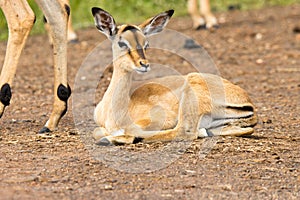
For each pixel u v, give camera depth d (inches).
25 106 563.8
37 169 376.8
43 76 719.1
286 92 627.8
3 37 995.3
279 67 756.6
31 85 668.1
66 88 461.7
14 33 450.3
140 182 361.4
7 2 449.1
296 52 844.6
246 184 362.6
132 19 1141.7
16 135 453.1
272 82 676.1
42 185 352.8
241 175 376.2
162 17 437.1
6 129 471.2
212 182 363.9
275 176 376.8
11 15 450.0
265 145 434.3
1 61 804.0
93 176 367.6
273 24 1078.4
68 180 360.5
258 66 762.8
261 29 1026.7
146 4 1198.3
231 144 430.9
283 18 1146.0
